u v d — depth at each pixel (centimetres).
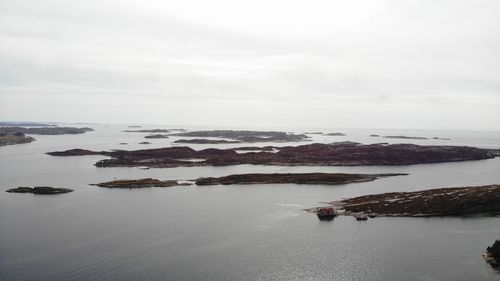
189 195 15000
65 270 7850
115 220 11312
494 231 10394
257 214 12069
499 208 12656
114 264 8175
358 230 10506
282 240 9706
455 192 14088
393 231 10412
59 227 10581
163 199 14212
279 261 8400
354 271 7894
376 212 12219
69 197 14512
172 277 7612
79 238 9706
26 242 9388
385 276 7675
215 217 11694
